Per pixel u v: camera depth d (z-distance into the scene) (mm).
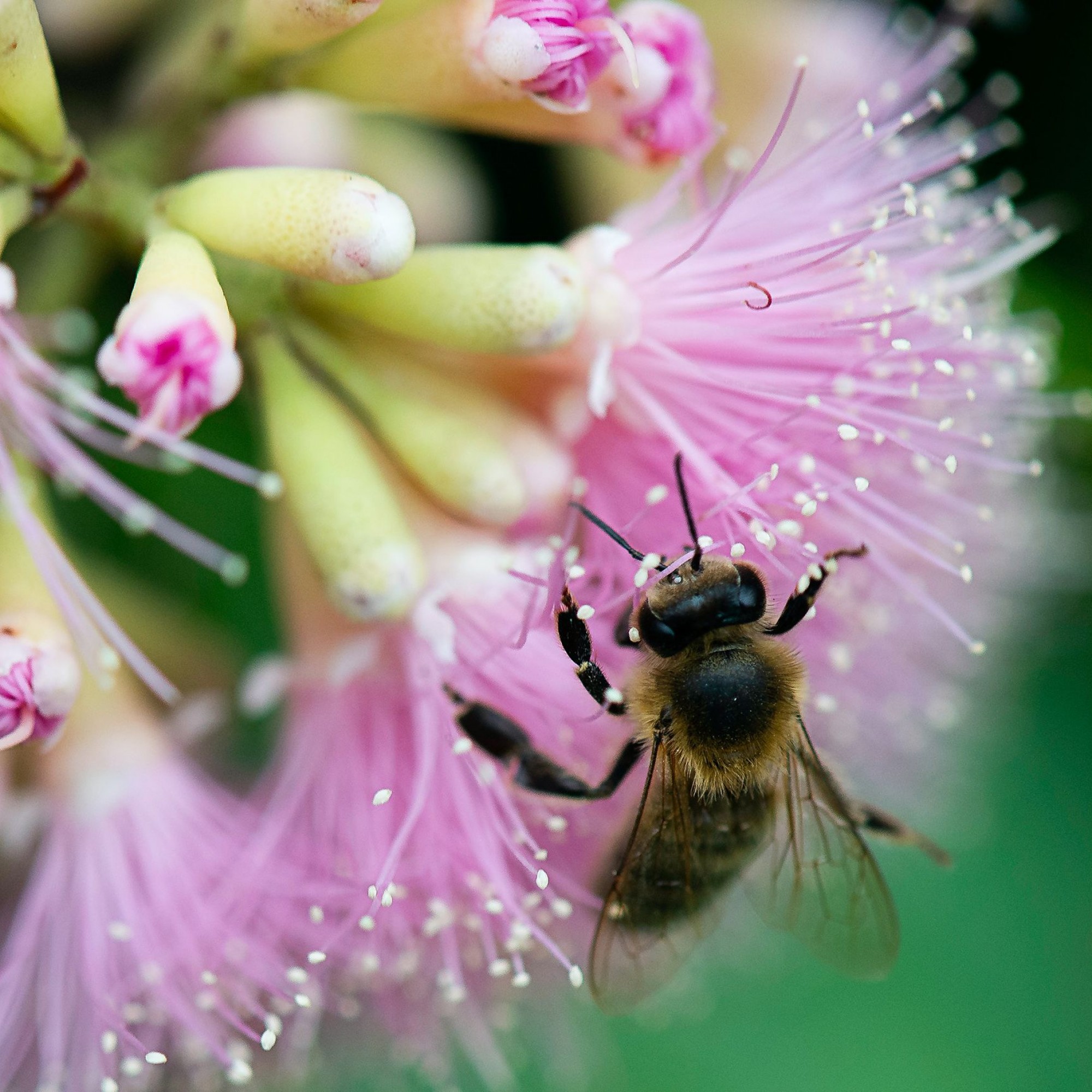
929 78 160
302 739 154
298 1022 156
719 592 151
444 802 152
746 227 152
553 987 163
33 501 150
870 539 154
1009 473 160
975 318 156
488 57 147
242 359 152
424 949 156
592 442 152
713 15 162
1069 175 168
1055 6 166
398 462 152
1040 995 173
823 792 154
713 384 150
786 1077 173
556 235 164
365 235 145
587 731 153
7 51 144
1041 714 172
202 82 152
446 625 151
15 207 148
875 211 152
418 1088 168
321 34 148
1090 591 169
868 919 155
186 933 152
